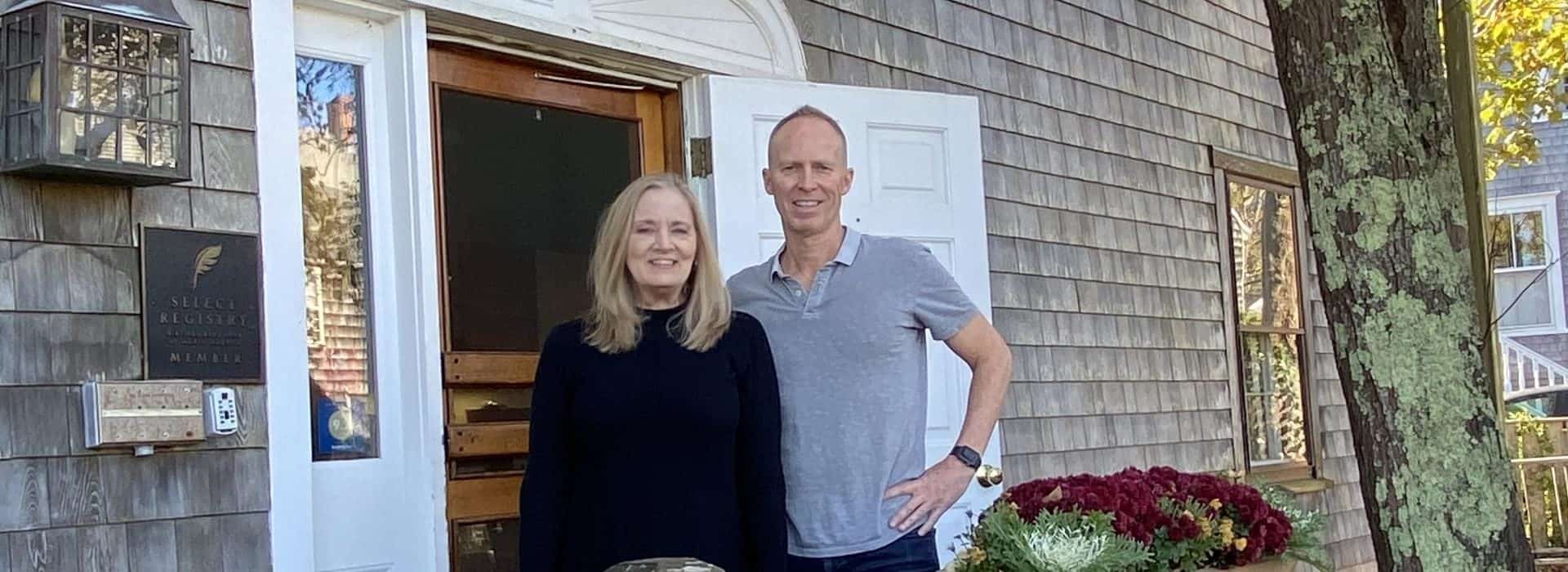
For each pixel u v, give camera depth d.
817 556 2.63
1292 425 7.18
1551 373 14.88
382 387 3.41
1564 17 9.24
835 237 2.73
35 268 2.76
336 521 3.26
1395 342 3.05
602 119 4.09
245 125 3.11
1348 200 3.08
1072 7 5.87
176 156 2.88
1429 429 3.04
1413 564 3.05
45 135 2.66
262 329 3.09
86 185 2.84
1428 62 3.22
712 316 2.50
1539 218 15.38
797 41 4.52
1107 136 5.97
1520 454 9.23
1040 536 3.18
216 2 3.09
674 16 4.15
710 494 2.45
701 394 2.44
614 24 3.96
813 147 2.67
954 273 4.59
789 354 2.70
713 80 4.18
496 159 3.81
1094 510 3.40
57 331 2.77
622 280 2.49
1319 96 3.11
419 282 3.44
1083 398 5.61
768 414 2.52
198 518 2.95
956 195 4.63
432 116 3.63
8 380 2.70
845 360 2.67
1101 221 5.86
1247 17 7.20
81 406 2.79
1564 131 15.25
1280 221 7.29
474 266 3.73
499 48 3.76
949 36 5.17
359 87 3.48
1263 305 7.07
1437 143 3.17
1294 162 7.42
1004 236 5.29
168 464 2.92
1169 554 3.45
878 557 2.63
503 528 3.70
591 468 2.46
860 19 4.80
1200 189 6.58
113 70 2.77
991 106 5.32
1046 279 5.48
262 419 3.07
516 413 3.79
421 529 3.41
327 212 3.39
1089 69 5.91
